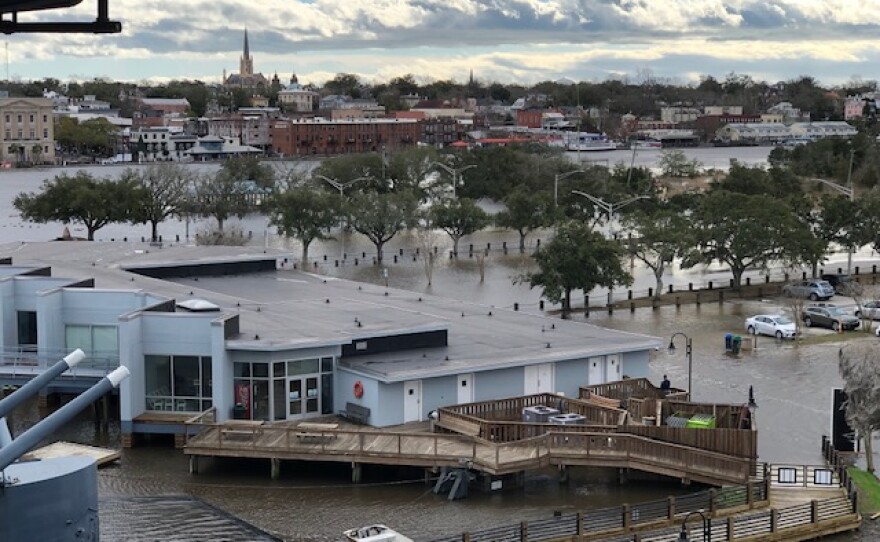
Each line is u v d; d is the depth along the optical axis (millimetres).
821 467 54188
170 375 61719
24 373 66250
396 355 64438
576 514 46375
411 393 61000
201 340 61094
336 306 74812
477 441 54812
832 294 110125
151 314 61438
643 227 114062
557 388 66000
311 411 62219
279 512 50500
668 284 121312
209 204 169625
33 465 33219
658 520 47750
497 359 63656
